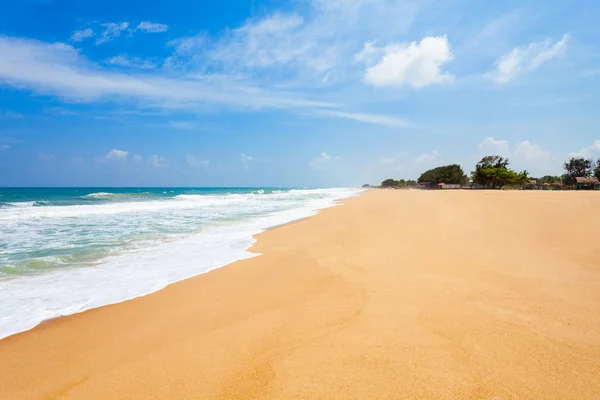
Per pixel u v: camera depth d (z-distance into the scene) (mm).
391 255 7395
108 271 6836
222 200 34656
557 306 4234
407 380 2777
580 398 2500
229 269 6926
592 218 11656
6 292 5527
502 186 91938
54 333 4020
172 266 7211
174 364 3219
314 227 12531
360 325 3873
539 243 8094
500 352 3172
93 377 3059
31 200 34594
